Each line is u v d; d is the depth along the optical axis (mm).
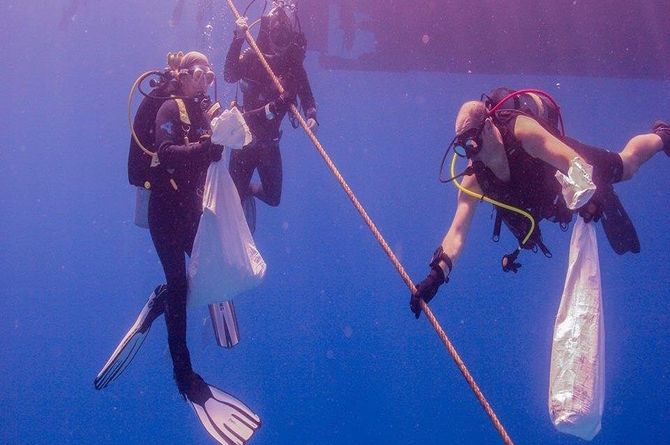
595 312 4324
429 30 13602
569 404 4082
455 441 19656
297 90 6891
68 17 21469
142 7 34375
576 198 3820
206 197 4793
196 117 4918
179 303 4957
